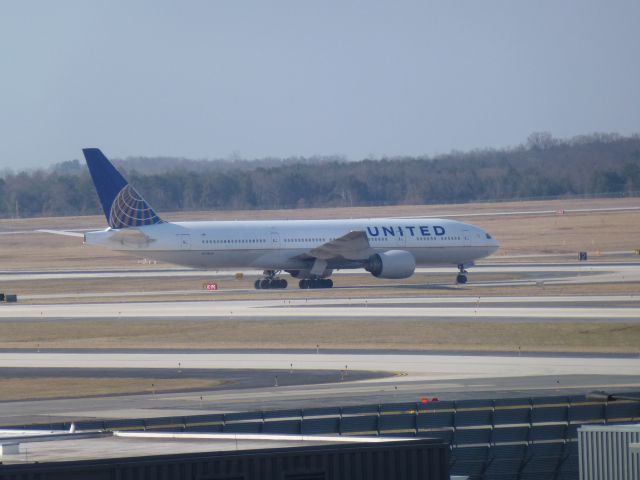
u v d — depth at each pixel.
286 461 81.31
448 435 125.31
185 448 89.62
